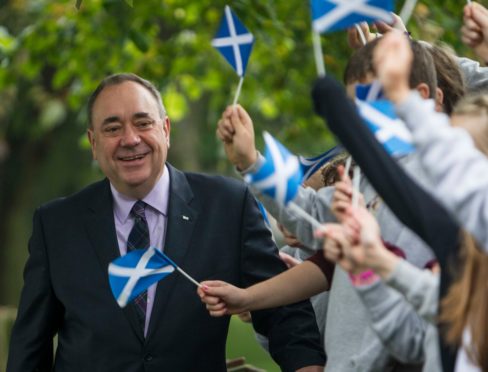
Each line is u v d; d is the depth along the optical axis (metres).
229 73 11.69
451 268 3.80
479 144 3.94
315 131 12.25
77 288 5.66
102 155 5.67
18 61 11.34
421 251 4.45
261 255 5.72
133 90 5.64
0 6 12.94
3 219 20.23
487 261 3.71
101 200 5.80
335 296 4.62
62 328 5.84
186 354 5.59
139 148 5.60
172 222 5.70
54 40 10.71
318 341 5.70
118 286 4.90
